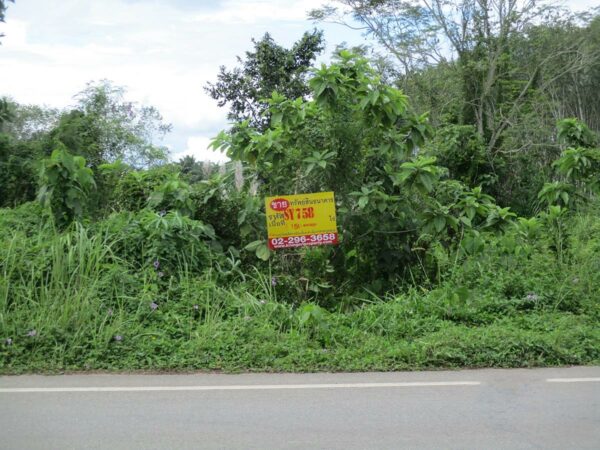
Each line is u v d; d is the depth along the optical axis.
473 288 9.80
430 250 10.30
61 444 4.88
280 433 5.16
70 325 7.64
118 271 8.48
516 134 28.64
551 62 32.78
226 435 5.11
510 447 4.89
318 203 9.32
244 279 9.40
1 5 11.70
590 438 5.09
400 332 8.34
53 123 22.09
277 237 9.32
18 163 13.75
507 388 6.53
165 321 8.07
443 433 5.18
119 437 5.04
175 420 5.45
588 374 7.13
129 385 6.50
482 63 30.61
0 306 7.78
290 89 24.38
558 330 8.30
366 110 9.63
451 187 10.48
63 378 6.73
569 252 11.10
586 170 11.81
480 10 31.88
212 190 9.93
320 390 6.41
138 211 10.41
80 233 8.73
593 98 35.97
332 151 9.67
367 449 4.84
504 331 8.08
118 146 20.88
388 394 6.29
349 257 9.98
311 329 8.11
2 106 16.03
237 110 25.30
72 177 9.06
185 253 9.20
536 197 21.66
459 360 7.47
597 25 31.48
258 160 9.95
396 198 9.55
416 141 9.87
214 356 7.36
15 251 8.59
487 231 10.41
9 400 5.97
